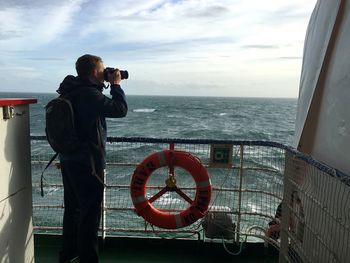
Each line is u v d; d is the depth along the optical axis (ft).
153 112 260.21
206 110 299.17
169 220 13.03
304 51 13.56
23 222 10.15
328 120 10.19
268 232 13.34
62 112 9.69
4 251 9.05
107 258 13.52
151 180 28.71
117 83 10.71
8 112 8.97
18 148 9.76
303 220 10.30
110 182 27.37
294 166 10.84
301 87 12.96
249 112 282.77
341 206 7.84
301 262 10.38
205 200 12.92
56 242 14.51
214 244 14.14
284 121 200.85
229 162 13.56
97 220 10.59
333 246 8.26
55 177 25.91
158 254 13.91
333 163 9.63
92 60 10.40
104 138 10.65
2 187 8.91
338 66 9.95
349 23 9.78
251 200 18.85
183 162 13.01
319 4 12.42
